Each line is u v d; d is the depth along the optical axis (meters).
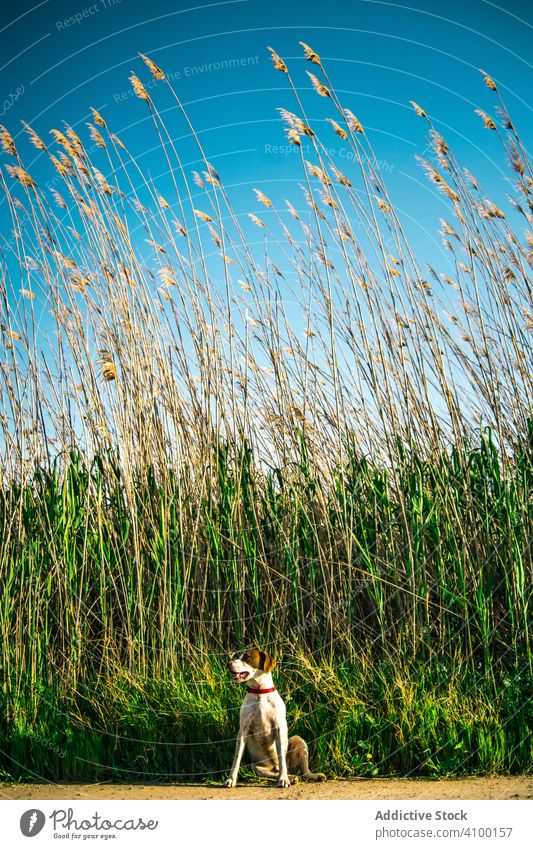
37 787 4.63
